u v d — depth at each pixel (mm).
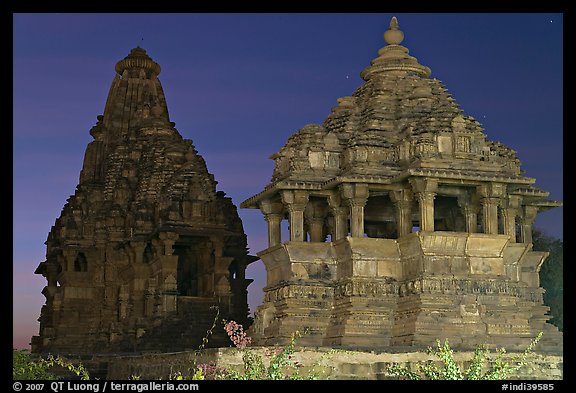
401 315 30391
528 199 34812
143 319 46469
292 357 23125
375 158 32312
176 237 46875
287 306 31562
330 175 33031
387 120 33312
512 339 29734
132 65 60875
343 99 35438
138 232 49250
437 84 35312
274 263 33344
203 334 45062
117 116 59688
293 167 33000
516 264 32594
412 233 30406
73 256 54781
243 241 51406
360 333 30203
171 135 55438
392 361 23688
